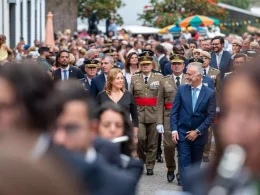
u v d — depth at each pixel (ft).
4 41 96.89
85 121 23.03
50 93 18.37
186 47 148.56
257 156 16.02
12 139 15.16
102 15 313.32
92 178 20.77
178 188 69.05
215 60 95.71
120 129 36.96
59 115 21.03
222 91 16.79
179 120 64.75
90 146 23.59
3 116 17.26
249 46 122.11
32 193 13.09
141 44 155.02
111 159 30.09
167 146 71.10
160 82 71.97
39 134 17.11
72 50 132.16
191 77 63.82
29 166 13.30
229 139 16.33
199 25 234.99
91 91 82.33
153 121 75.61
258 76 16.11
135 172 30.22
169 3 298.15
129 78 89.45
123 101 67.67
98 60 90.58
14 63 19.06
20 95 17.43
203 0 294.05
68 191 13.43
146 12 304.50
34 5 231.09
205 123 63.77
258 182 15.83
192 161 64.75
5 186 13.03
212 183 16.74
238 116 16.21
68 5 262.47
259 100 16.10
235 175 15.84
